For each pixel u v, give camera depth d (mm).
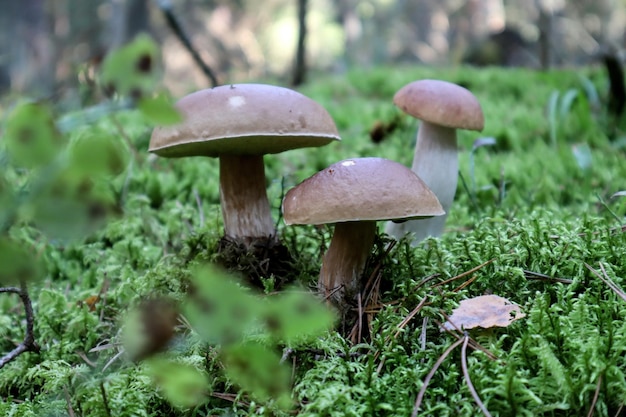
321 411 376
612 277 437
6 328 496
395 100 542
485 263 451
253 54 4203
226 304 227
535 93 1174
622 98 933
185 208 650
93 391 410
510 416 372
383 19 4520
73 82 534
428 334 426
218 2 4141
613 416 374
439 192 549
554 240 485
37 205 225
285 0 3783
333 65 4152
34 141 232
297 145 481
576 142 906
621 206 538
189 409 401
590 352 377
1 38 2861
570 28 3086
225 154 484
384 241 473
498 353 395
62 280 591
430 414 377
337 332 433
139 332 237
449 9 4797
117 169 243
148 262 568
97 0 3340
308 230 550
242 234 497
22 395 443
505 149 894
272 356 261
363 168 425
